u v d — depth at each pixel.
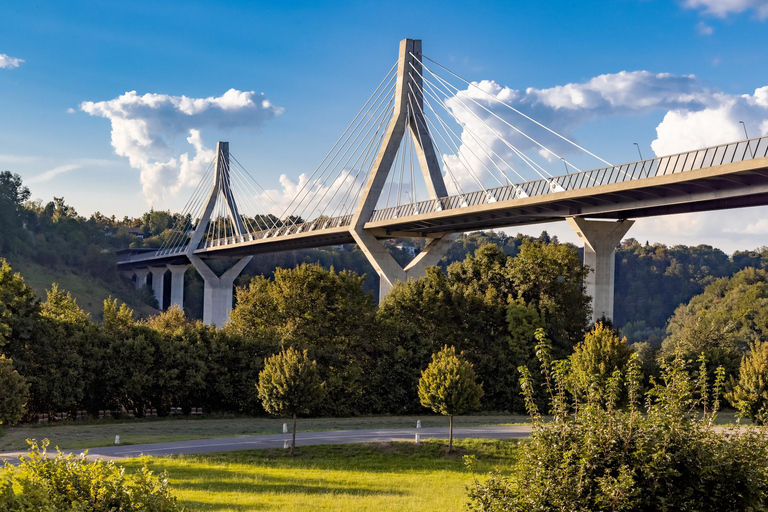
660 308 189.38
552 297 71.38
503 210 64.81
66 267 183.88
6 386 45.22
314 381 41.69
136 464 36.66
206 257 157.62
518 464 14.64
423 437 45.78
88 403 60.19
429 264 86.62
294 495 30.45
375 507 27.78
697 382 14.88
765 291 126.25
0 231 173.25
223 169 160.25
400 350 66.12
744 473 13.57
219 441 44.78
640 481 13.61
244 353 63.97
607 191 52.06
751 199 47.53
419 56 86.94
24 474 13.75
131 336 61.47
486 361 67.81
